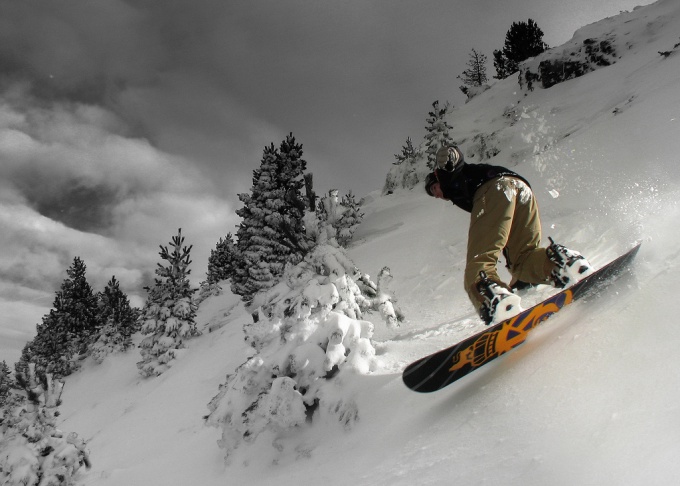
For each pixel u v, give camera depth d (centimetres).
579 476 166
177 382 1338
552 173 1146
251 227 2488
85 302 3903
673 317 233
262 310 534
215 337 2023
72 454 751
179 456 568
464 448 234
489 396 266
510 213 326
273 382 416
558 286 312
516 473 188
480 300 303
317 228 777
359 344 448
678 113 1015
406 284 1087
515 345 296
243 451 438
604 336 250
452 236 1366
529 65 3362
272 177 2494
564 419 206
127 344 3350
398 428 315
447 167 348
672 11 2956
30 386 777
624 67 2697
